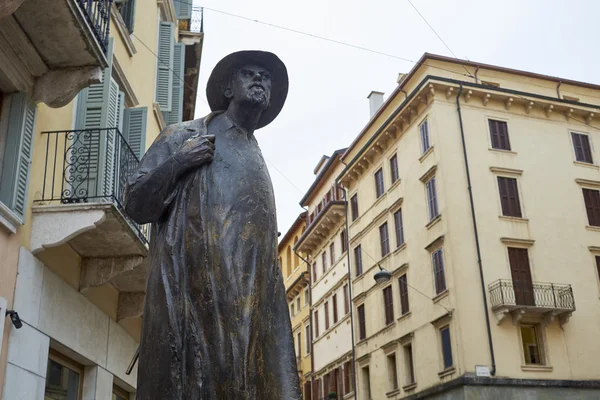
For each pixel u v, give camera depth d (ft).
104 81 31.71
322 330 137.59
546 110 102.99
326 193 143.33
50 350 27.76
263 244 8.68
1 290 23.18
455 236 91.97
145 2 47.29
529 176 98.17
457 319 87.61
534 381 85.66
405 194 104.99
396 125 108.47
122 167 30.45
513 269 91.61
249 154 9.25
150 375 8.08
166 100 51.06
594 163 102.89
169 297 8.21
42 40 24.89
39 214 26.04
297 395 8.41
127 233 27.68
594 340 90.79
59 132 27.89
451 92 99.71
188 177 8.79
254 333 8.14
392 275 106.42
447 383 87.30
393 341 103.30
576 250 95.50
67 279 28.27
